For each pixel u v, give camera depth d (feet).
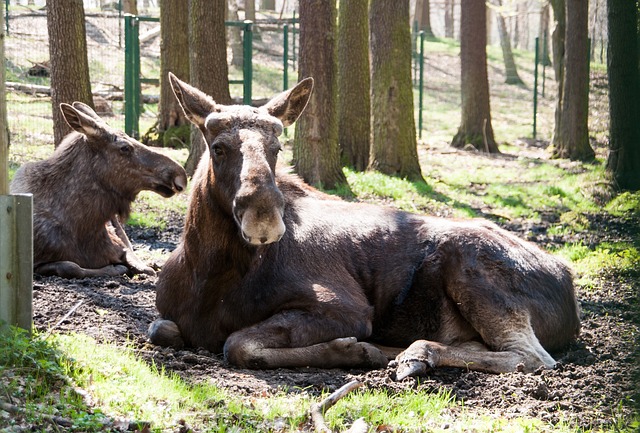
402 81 66.64
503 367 22.68
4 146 21.03
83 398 18.29
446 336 24.39
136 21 74.84
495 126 123.03
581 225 54.75
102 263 34.99
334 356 22.67
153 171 34.06
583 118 90.02
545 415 19.21
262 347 22.29
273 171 21.62
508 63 163.43
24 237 21.11
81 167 34.09
